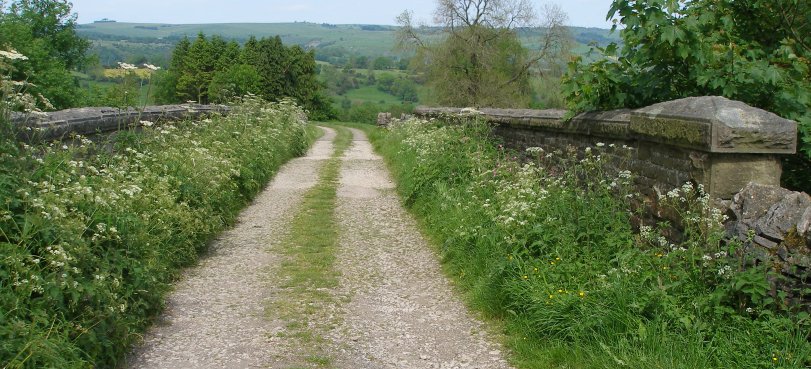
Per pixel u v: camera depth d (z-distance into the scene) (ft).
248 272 20.21
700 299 12.51
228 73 164.66
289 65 211.20
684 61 18.84
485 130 35.99
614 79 20.51
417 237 25.38
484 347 14.25
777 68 18.26
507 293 15.79
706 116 14.42
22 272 11.30
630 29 18.69
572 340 13.21
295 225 27.35
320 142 77.56
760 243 12.44
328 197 34.45
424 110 67.41
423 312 16.70
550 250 16.92
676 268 13.74
